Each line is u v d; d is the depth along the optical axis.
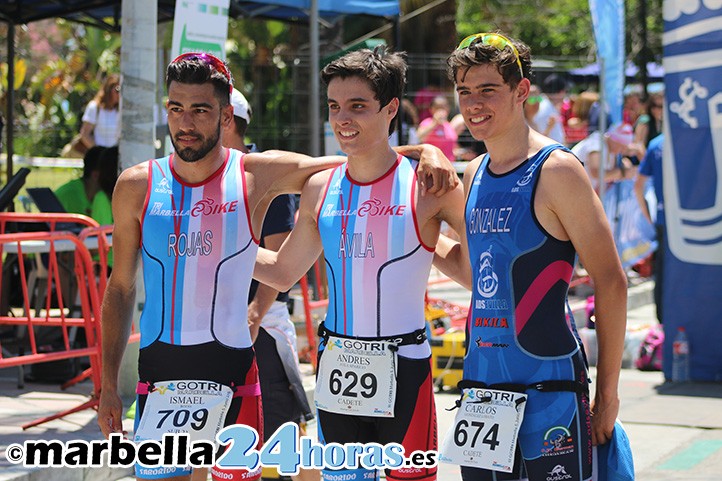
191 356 5.86
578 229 5.38
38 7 16.23
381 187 5.97
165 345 5.89
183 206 5.93
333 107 5.95
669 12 12.54
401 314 5.92
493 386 5.51
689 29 12.41
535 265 5.43
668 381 12.87
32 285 12.99
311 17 14.85
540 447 5.43
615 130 19.02
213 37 11.02
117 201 6.08
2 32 27.78
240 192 5.96
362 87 5.86
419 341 5.95
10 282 13.56
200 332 5.86
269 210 7.29
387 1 15.86
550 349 5.45
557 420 5.42
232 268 5.91
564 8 40.81
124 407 10.35
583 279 18.03
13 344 12.56
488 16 42.19
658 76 33.75
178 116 5.82
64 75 26.30
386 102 5.91
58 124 23.66
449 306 13.60
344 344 5.96
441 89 22.52
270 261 6.39
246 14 16.11
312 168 6.24
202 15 10.84
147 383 5.98
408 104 21.66
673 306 12.83
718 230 12.50
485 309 5.57
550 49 41.12
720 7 12.20
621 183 19.20
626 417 11.08
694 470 9.24
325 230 6.06
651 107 21.25
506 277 5.48
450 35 27.03
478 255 5.60
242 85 21.06
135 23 10.74
